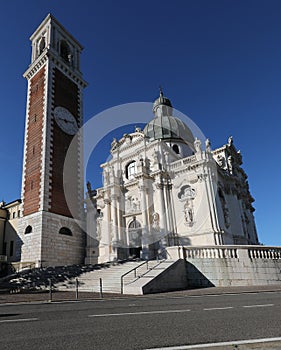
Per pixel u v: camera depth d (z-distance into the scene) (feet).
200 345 18.37
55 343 19.70
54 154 118.93
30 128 129.29
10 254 138.92
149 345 18.70
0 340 20.95
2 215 149.28
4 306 43.16
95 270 86.17
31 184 117.08
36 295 58.90
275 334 20.77
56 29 146.10
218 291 56.59
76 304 42.80
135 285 59.57
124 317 29.04
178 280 69.15
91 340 20.25
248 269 70.44
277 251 76.23
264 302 38.27
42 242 103.71
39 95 130.72
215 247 74.02
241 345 18.24
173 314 30.12
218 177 127.13
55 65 135.13
